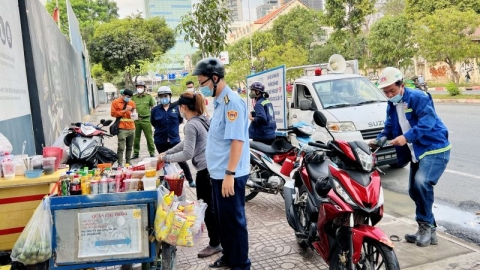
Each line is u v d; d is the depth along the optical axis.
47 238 2.82
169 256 3.22
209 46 8.33
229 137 3.29
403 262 3.76
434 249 4.02
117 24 35.81
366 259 3.11
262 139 6.39
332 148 3.35
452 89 22.17
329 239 3.36
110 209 2.93
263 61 40.09
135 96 9.91
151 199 2.98
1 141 3.45
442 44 23.31
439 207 5.41
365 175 3.17
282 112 8.31
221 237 3.70
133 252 2.96
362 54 41.81
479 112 14.92
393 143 3.96
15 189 3.13
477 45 23.25
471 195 5.83
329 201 3.22
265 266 3.85
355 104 7.64
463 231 4.60
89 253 2.91
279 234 4.66
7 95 5.02
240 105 3.38
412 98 3.98
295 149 5.28
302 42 48.22
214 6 8.25
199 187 4.18
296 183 4.35
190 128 4.02
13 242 3.16
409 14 31.08
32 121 6.43
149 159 3.70
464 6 27.66
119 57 33.81
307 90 8.33
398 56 34.50
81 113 18.94
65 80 12.24
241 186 3.47
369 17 47.72
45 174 3.22
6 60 5.14
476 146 8.97
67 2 17.59
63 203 2.88
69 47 14.93
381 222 4.84
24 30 6.41
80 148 4.69
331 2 35.34
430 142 4.02
